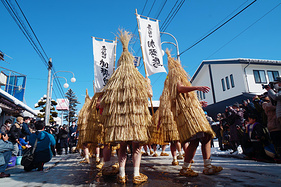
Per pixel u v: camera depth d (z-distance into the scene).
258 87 15.24
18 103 10.66
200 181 2.44
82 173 3.54
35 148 4.29
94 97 4.54
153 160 5.15
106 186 2.41
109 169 3.21
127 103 2.58
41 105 20.91
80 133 5.21
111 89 2.71
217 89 18.53
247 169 3.10
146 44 5.30
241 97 15.63
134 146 2.59
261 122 5.01
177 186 2.25
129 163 4.58
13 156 5.77
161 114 4.38
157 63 5.18
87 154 5.36
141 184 2.42
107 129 2.62
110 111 2.60
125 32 3.16
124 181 2.54
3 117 11.45
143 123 2.57
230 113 6.00
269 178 2.43
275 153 3.89
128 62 2.91
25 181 2.99
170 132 4.18
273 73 15.84
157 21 5.73
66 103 29.81
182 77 3.02
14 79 15.26
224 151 6.99
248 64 15.26
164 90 4.63
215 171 2.84
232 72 16.56
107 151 3.24
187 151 2.85
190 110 2.78
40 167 4.29
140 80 2.79
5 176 3.57
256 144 4.29
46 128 5.08
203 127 2.68
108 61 5.22
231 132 5.89
